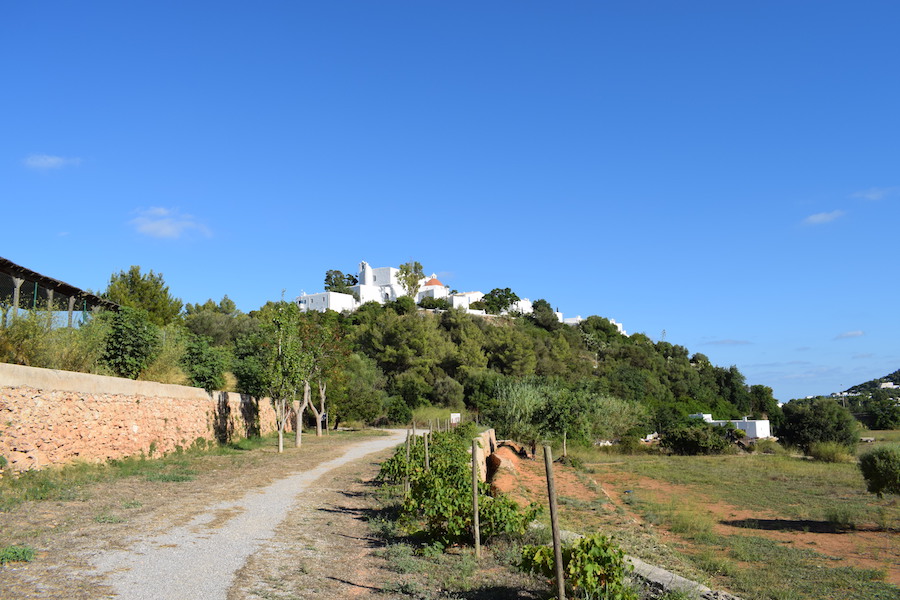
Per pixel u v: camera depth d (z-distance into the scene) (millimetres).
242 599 6465
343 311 125938
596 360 114500
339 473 19609
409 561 8625
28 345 16078
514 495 16031
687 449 43281
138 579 6934
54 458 14727
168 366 24609
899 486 18469
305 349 32000
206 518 11008
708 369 120938
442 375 79938
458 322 104250
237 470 19391
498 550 9453
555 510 6496
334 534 10430
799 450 48531
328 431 46719
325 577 7688
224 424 28734
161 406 21500
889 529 15555
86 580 6738
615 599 6738
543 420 37312
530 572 7762
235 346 40812
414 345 81312
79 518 10219
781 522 16594
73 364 17750
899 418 86125
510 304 156250
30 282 21656
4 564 7133
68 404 15523
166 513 11250
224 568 7645
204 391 26266
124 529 9570
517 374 90375
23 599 5953
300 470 20219
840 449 38750
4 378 13102
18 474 13133
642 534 13125
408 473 14164
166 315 42656
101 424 17172
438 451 16625
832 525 16156
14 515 10055
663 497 21125
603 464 33281
